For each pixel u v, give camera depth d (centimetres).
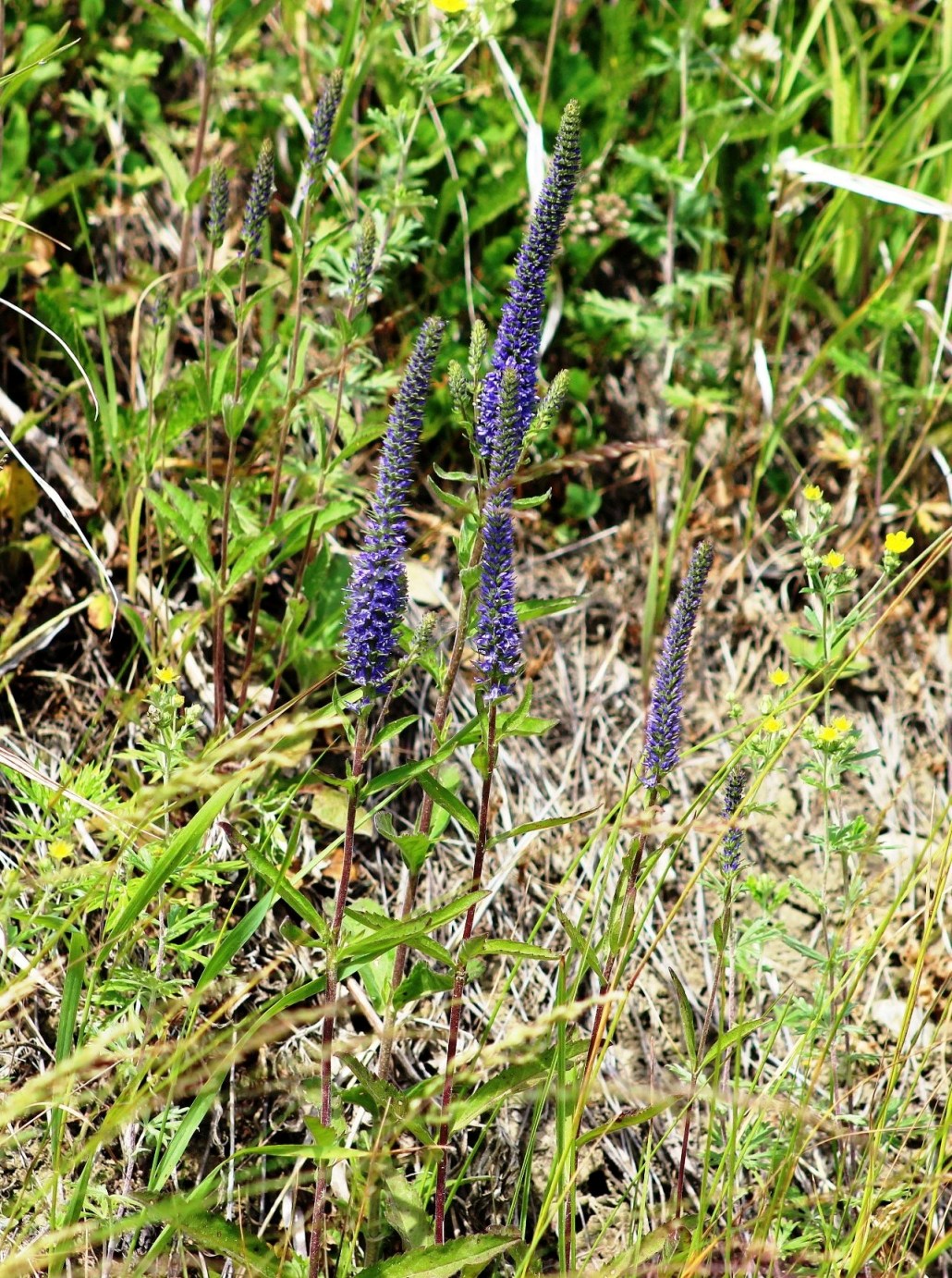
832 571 130
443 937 137
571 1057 118
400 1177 121
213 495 130
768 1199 125
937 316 154
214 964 115
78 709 139
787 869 146
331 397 140
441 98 153
